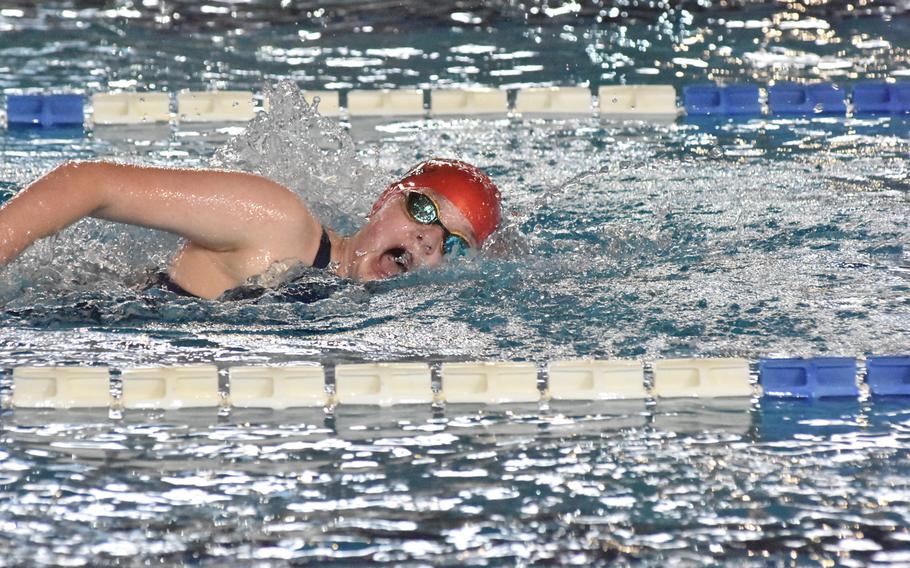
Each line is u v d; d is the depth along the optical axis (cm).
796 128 1628
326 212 1195
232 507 688
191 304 995
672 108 1725
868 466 748
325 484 720
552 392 863
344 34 2103
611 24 2161
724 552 647
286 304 997
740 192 1343
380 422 816
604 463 752
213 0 2309
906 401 854
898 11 2209
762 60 1925
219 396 848
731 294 1042
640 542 655
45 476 723
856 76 1820
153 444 775
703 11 2241
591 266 1110
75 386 845
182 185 966
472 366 871
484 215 1071
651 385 877
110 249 1056
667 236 1195
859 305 1015
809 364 880
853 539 659
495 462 753
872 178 1388
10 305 989
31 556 632
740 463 755
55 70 1831
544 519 679
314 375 860
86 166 934
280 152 1285
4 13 2155
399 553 640
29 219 893
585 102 1741
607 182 1390
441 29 2142
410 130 1630
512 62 1933
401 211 1054
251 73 1853
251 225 992
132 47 1980
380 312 997
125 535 655
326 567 627
